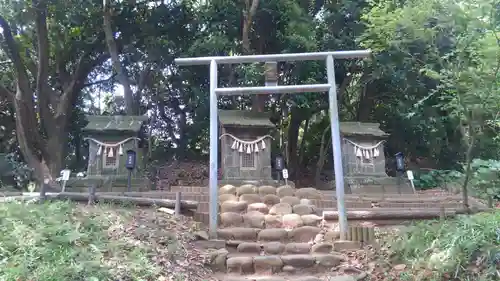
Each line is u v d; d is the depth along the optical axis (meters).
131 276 4.43
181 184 13.57
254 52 13.57
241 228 6.46
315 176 14.73
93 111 16.94
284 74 13.56
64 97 13.92
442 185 11.81
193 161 16.22
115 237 5.21
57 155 13.23
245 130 10.77
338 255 5.69
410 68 11.03
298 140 16.52
